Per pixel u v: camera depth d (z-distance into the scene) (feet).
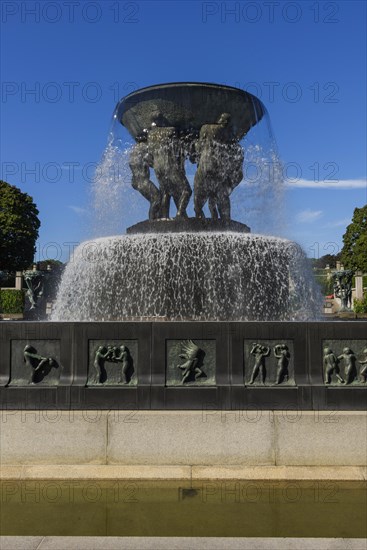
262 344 17.11
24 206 188.75
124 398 16.79
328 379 16.92
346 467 15.92
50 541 11.56
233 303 26.21
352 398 16.72
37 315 94.84
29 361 17.02
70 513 13.62
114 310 26.78
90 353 17.12
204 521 13.19
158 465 16.03
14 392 16.80
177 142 29.89
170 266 25.98
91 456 16.10
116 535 12.52
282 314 27.94
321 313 31.50
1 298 120.88
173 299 25.91
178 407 16.72
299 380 16.94
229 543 11.48
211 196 29.89
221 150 29.76
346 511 13.71
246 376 16.98
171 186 29.73
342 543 11.46
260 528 12.81
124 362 16.98
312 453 16.03
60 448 16.14
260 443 16.06
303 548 11.25
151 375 16.97
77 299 28.04
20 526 12.94
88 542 11.51
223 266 26.18
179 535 12.50
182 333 17.16
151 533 12.59
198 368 17.03
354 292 140.46
